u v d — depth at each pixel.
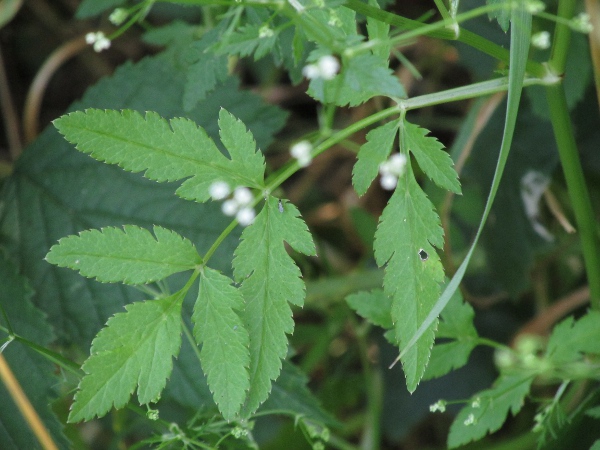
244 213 0.30
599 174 0.40
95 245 0.30
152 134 0.30
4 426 0.33
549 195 0.38
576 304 0.39
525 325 0.40
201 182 0.30
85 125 0.30
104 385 0.30
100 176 0.36
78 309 0.35
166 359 0.30
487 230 0.40
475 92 0.31
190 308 0.34
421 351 0.30
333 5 0.29
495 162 0.39
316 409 0.34
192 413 0.37
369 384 0.40
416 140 0.30
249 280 0.30
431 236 0.30
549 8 0.36
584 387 0.35
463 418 0.33
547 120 0.39
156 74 0.37
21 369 0.34
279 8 0.29
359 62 0.29
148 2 0.30
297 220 0.30
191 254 0.30
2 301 0.35
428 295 0.30
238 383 0.30
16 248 0.36
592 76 0.39
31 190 0.37
